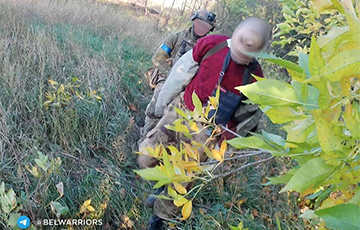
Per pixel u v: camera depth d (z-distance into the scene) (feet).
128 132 10.76
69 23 17.24
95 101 10.86
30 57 11.81
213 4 24.12
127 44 17.57
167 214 7.92
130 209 8.55
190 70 7.13
